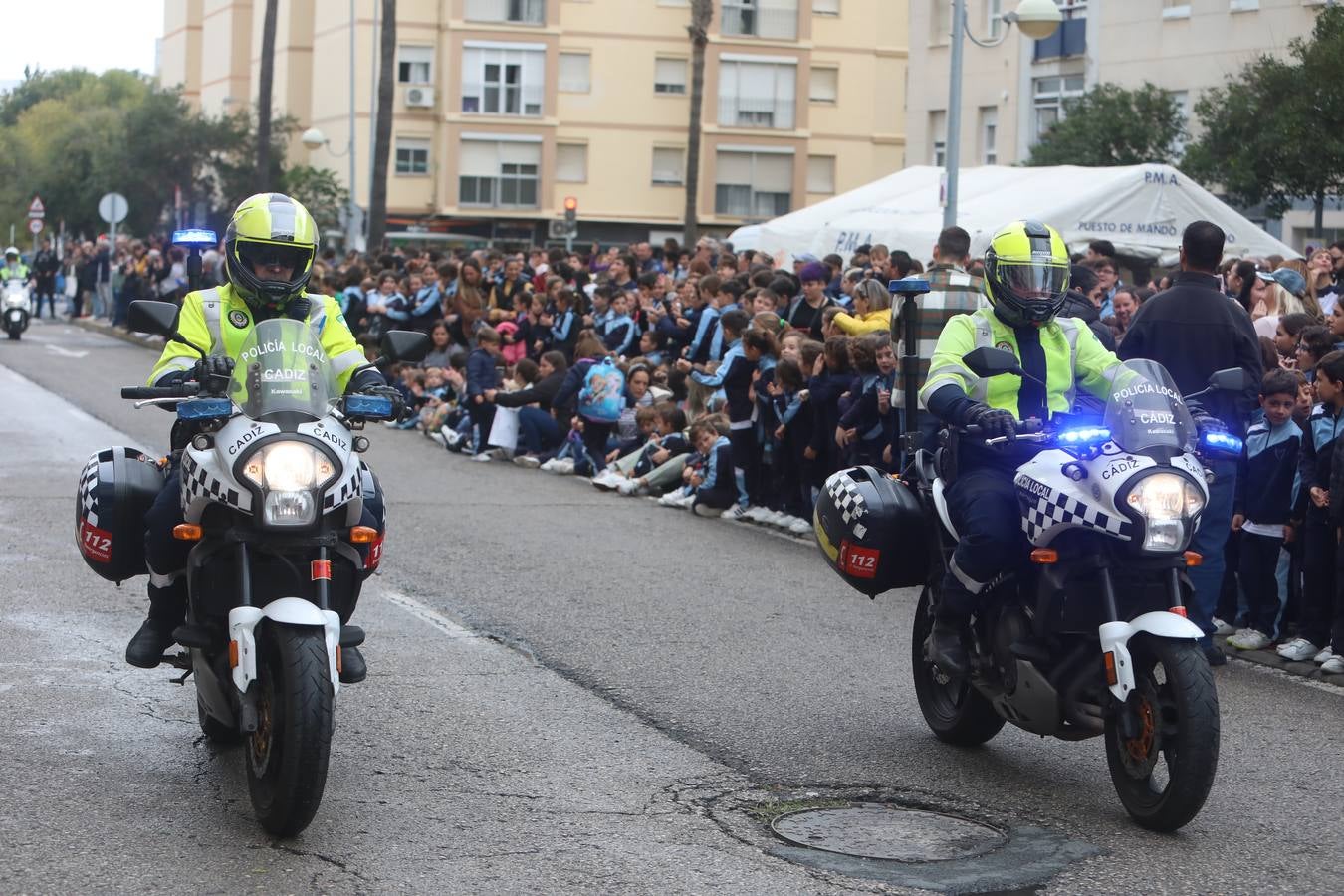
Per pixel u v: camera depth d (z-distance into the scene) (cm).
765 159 6188
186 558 622
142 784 638
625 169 6138
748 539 1301
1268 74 2452
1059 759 711
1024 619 638
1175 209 1961
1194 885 555
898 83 6338
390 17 4166
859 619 991
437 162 5988
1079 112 3170
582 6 6034
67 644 866
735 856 573
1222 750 736
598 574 1122
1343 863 582
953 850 586
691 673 847
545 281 2069
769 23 6141
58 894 522
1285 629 959
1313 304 1304
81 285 4159
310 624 559
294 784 555
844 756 705
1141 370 627
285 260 625
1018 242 656
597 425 1666
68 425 1930
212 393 586
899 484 730
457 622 959
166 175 6031
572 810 621
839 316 1316
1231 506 905
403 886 537
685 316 1731
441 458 1780
